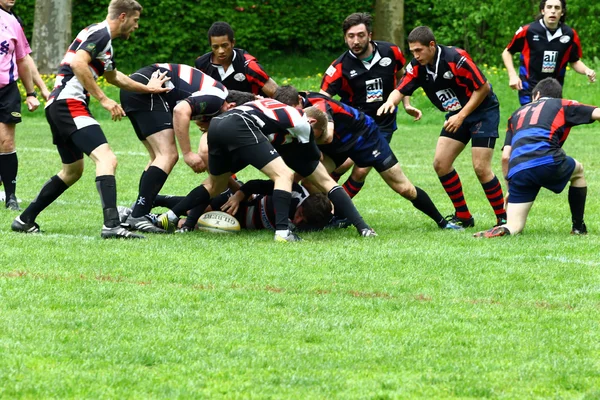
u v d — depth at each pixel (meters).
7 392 9.76
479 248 18.09
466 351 11.39
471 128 21.73
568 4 66.56
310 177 19.80
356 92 23.00
